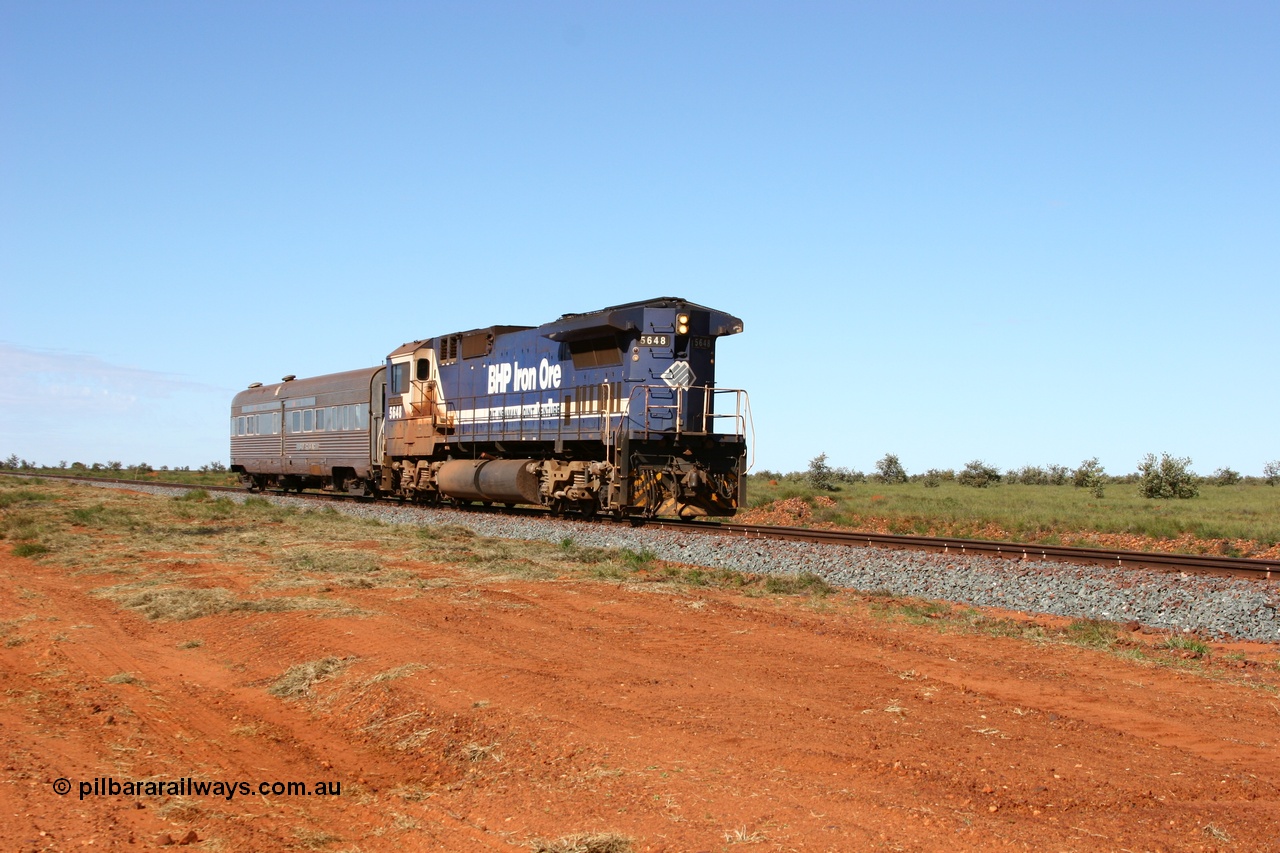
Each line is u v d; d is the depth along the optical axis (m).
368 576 16.70
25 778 7.29
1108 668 10.48
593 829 6.26
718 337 25.62
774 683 9.62
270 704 9.83
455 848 6.10
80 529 25.47
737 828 6.16
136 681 10.53
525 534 24.14
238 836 6.24
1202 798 6.70
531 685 9.48
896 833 6.04
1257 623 12.83
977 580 16.28
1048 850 5.77
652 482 24.44
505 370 29.73
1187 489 50.53
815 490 52.69
